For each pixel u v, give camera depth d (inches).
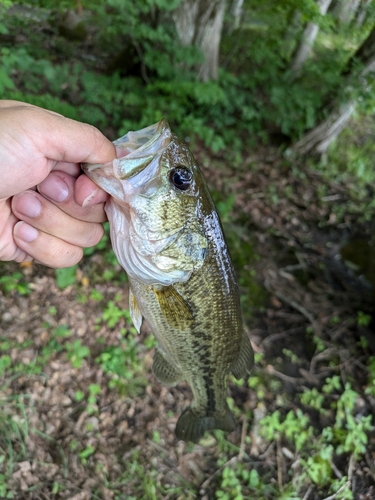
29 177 7.7
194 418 12.5
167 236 8.5
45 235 9.2
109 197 8.7
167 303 9.2
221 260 9.7
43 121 7.4
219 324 10.1
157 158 8.0
